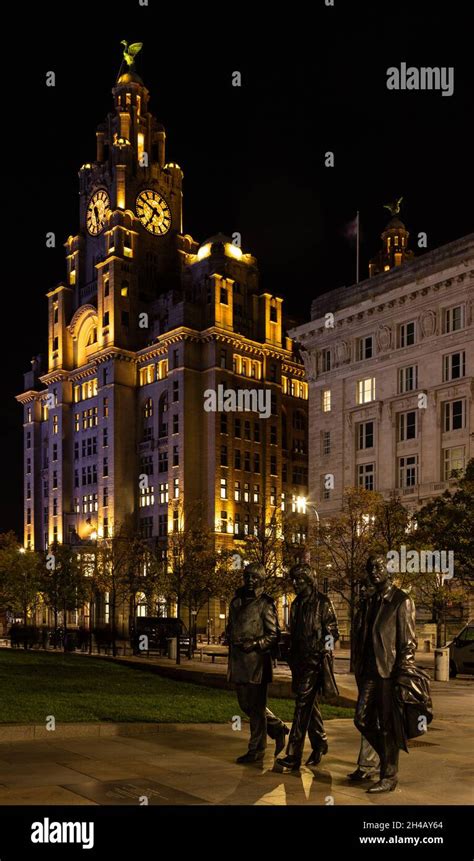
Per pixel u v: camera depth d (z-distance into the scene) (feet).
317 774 37.04
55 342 443.73
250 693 39.24
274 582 182.39
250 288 404.16
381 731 33.65
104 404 398.42
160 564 270.46
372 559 34.88
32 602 291.58
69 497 424.05
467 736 51.39
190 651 152.87
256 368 393.70
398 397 221.25
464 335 206.18
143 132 433.89
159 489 376.27
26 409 475.31
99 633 172.04
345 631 205.57
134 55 450.71
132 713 52.85
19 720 48.26
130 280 407.23
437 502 153.99
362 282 239.71
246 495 373.81
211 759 39.83
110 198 421.18
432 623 192.54
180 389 368.89
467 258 203.51
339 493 238.27
